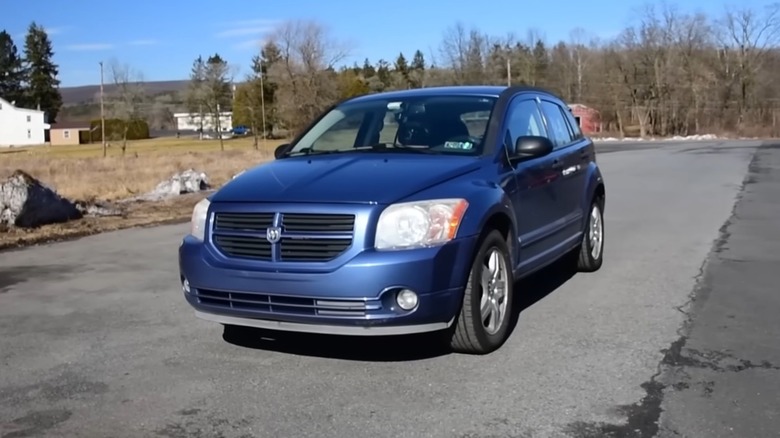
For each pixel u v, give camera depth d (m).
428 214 4.77
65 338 5.89
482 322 5.15
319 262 4.68
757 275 7.74
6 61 120.38
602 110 84.44
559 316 6.23
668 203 14.48
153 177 26.98
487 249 5.18
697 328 5.83
